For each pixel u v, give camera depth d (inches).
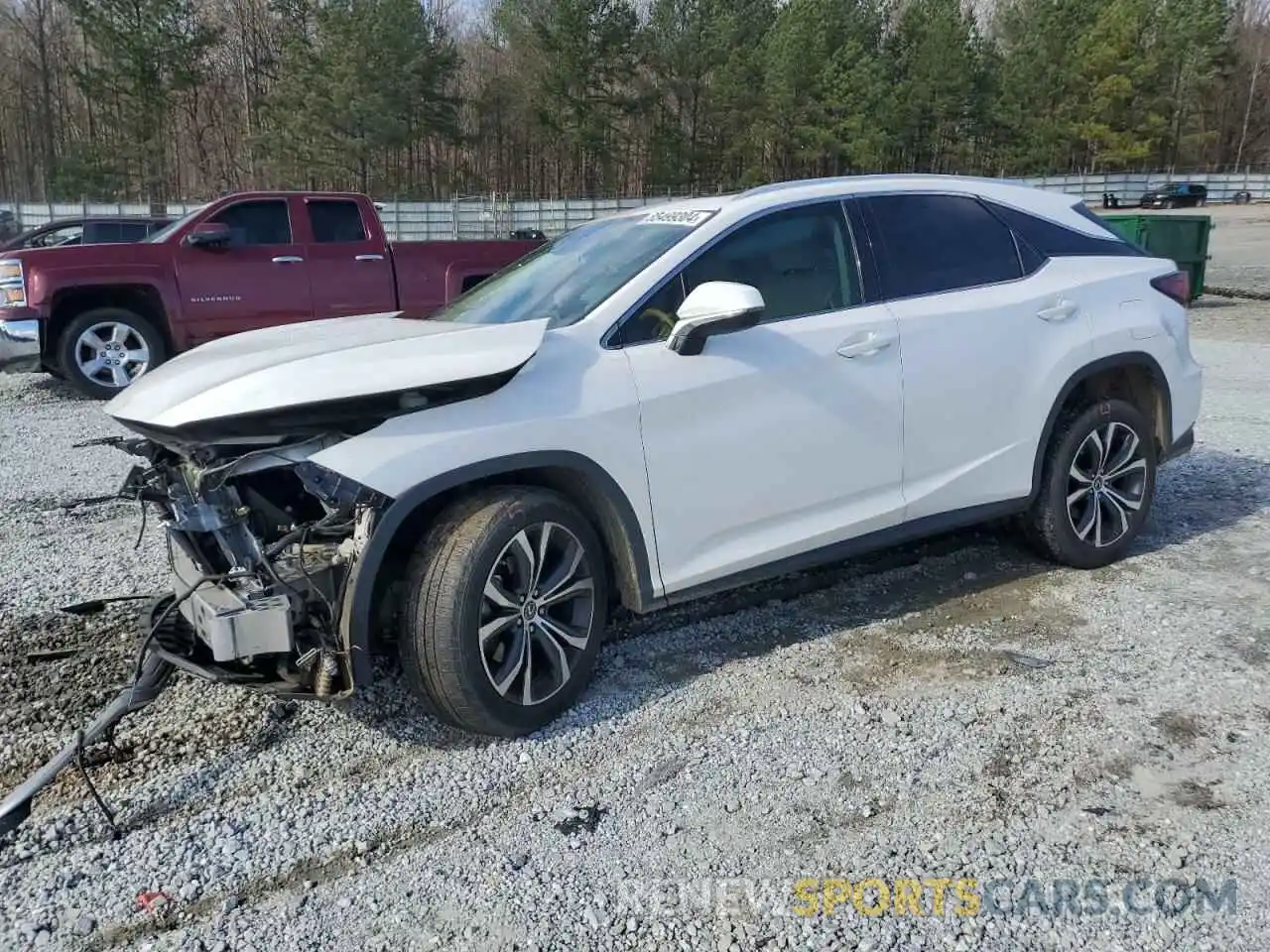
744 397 143.4
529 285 159.0
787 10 2079.2
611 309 138.9
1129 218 637.3
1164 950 91.5
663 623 165.0
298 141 1802.4
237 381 117.0
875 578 182.9
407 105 1806.1
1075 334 176.7
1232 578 179.8
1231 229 1622.8
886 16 2268.7
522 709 127.6
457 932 95.7
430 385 117.8
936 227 170.7
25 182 2305.6
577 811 114.5
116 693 142.3
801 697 139.6
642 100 2053.4
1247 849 104.8
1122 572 183.9
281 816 114.5
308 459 115.7
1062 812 112.1
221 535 120.2
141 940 95.4
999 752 124.6
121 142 1867.6
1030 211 183.8
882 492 159.8
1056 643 155.0
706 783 119.4
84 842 110.1
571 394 130.6
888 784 118.3
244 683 119.5
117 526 222.5
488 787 119.6
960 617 165.5
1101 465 182.9
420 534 126.6
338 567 120.9
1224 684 140.1
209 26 1973.4
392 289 409.7
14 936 95.9
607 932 95.3
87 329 368.2
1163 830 108.3
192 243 373.1
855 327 154.8
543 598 129.2
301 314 395.5
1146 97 2396.7
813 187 160.9
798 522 152.1
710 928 95.6
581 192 2251.5
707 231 147.6
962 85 2187.5
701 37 2062.0
